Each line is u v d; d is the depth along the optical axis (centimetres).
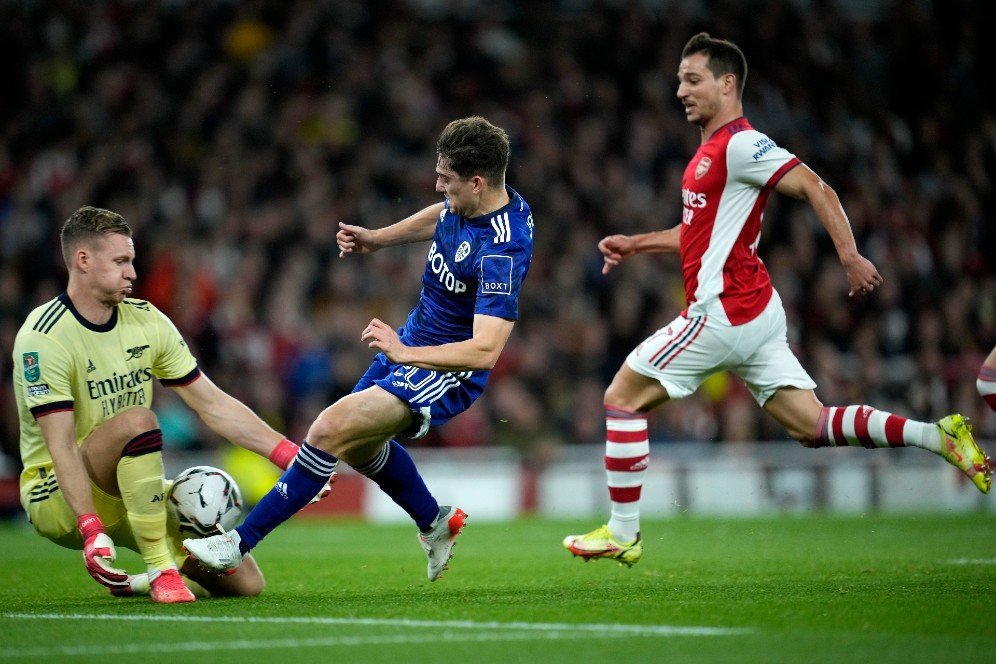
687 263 2297
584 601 2022
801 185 2216
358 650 1523
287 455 2178
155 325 2130
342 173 6425
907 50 7750
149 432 2023
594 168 6788
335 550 3484
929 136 7544
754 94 7294
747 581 2373
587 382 5572
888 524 4262
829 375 5672
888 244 6581
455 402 2184
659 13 7775
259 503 2069
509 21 7750
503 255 2086
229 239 5931
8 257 5741
